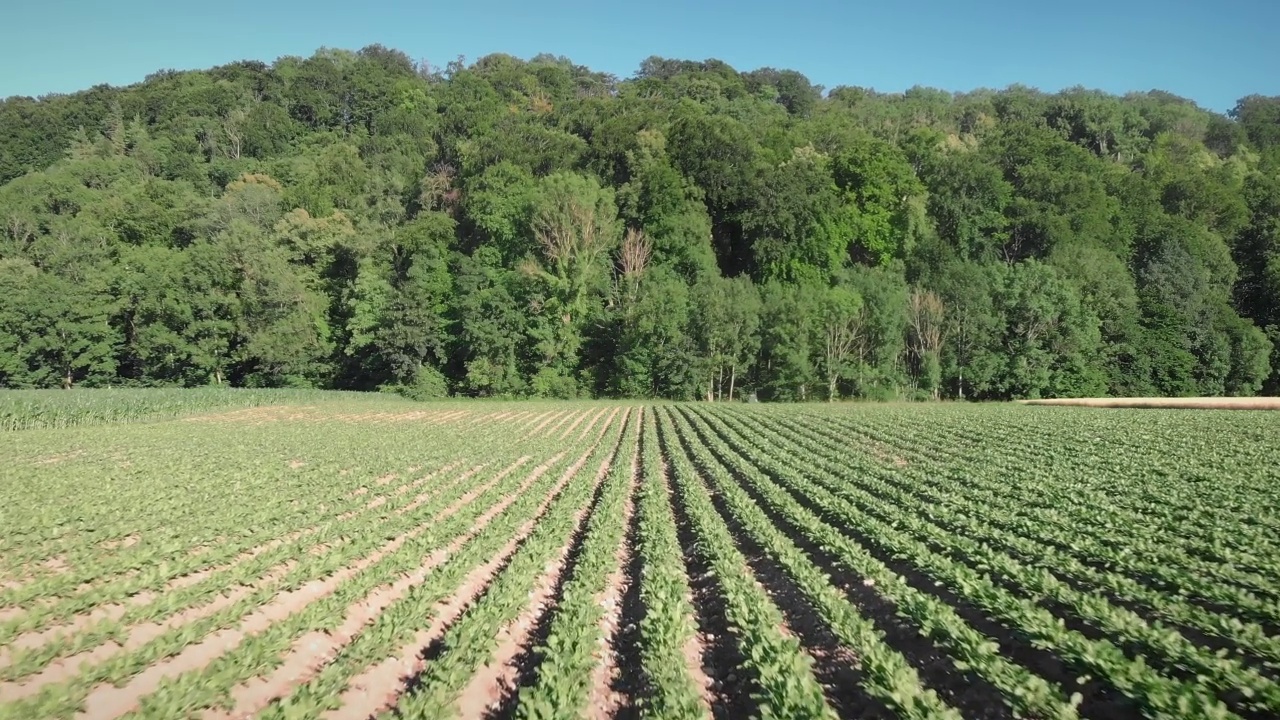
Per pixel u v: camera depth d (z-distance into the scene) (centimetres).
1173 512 1582
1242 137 12175
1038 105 12912
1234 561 1234
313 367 7662
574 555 1587
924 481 2162
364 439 3562
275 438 3547
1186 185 8762
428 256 7719
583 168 8619
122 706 876
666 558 1448
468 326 7069
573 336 7131
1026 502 1816
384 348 7281
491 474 2550
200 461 2688
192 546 1519
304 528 1731
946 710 782
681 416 4944
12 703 830
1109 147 11400
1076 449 2686
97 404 4731
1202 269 7562
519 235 7606
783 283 7931
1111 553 1280
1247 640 894
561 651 988
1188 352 7112
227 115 11788
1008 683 823
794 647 972
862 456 2778
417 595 1222
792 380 6944
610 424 4575
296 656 1039
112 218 8219
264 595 1215
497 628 1098
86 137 11106
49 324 6688
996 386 7119
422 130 11138
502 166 8094
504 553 1594
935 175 8731
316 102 12331
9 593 1185
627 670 1038
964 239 8231
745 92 13625
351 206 8994
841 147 9788
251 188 8794
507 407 5847
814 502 1922
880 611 1169
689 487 2166
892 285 7269
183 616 1159
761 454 2859
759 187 8025
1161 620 1023
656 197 7812
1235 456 2380
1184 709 727
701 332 6938
